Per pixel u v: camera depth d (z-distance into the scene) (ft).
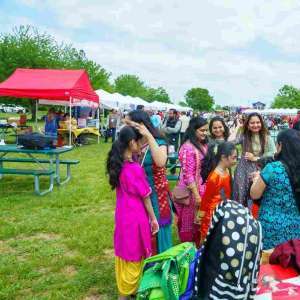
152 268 9.93
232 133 18.94
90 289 14.11
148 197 12.15
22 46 122.21
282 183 10.82
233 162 14.17
